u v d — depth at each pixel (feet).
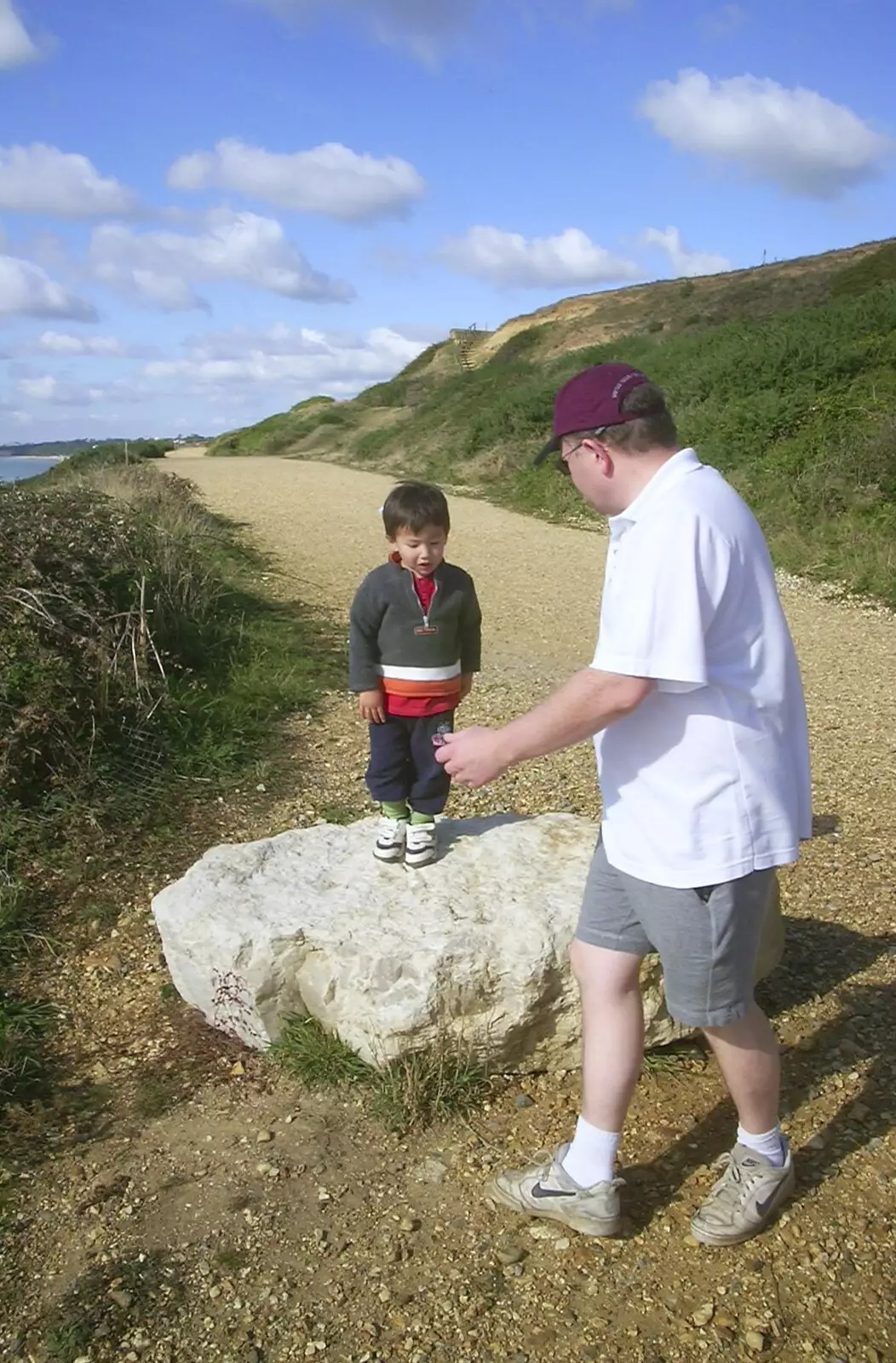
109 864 15.49
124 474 46.09
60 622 19.17
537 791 19.01
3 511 21.84
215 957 11.06
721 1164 9.54
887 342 57.31
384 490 66.03
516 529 51.01
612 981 8.36
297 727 21.76
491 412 78.23
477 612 11.48
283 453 111.55
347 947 10.73
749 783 7.41
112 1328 8.11
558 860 12.12
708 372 62.64
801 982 12.50
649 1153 9.77
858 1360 7.64
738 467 51.16
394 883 11.71
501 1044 10.59
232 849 12.62
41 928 13.98
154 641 22.30
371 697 11.28
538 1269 8.51
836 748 21.31
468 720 23.17
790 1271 8.39
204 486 65.21
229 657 24.67
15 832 15.72
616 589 7.30
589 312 140.15
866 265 101.76
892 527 41.29
